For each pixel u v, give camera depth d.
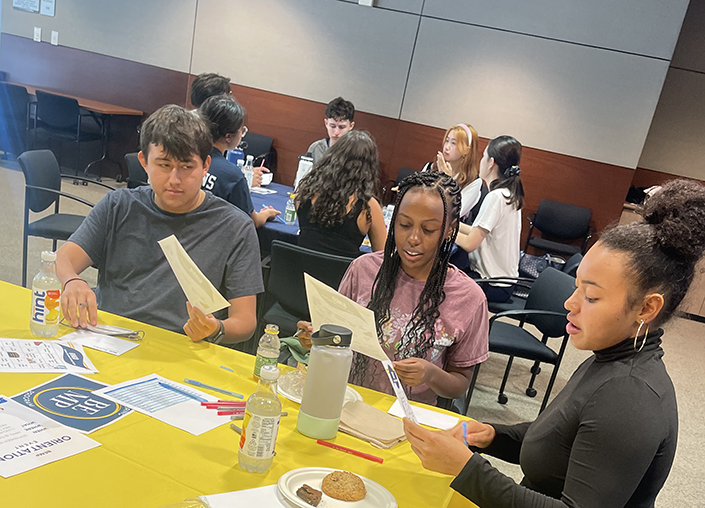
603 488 1.00
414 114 6.27
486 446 1.44
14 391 1.19
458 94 6.11
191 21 6.66
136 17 6.81
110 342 1.52
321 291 1.37
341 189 2.73
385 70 6.26
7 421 1.07
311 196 2.80
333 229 2.80
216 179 2.87
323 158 2.82
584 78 5.78
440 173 1.68
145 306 1.88
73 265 1.85
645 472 1.02
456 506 1.21
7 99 6.66
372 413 1.39
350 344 1.29
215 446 1.14
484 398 3.39
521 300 3.69
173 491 0.97
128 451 1.06
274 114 6.64
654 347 1.08
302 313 2.69
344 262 2.51
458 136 3.90
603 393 1.05
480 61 5.98
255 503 0.98
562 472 1.13
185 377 1.41
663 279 1.02
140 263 1.91
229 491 1.00
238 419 1.25
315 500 0.99
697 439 3.36
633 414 1.00
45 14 7.07
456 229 1.67
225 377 1.44
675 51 6.60
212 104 2.90
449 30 6.01
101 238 1.92
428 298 1.69
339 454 1.21
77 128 6.32
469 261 3.71
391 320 1.73
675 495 2.72
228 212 1.95
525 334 3.19
